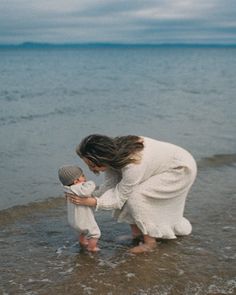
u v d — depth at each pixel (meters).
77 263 3.89
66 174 3.84
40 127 10.90
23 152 8.16
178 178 3.96
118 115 13.23
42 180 6.48
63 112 13.79
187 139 9.61
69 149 8.51
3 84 23.53
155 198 3.94
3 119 12.09
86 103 16.34
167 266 3.83
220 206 5.41
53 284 3.53
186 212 5.17
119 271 3.74
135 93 20.61
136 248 4.11
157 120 12.21
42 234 4.55
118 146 3.75
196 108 14.90
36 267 3.81
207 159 7.84
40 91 20.48
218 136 9.94
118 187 3.88
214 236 4.47
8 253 4.07
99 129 10.79
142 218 3.96
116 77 32.69
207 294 3.42
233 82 28.03
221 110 14.33
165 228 4.08
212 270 3.77
